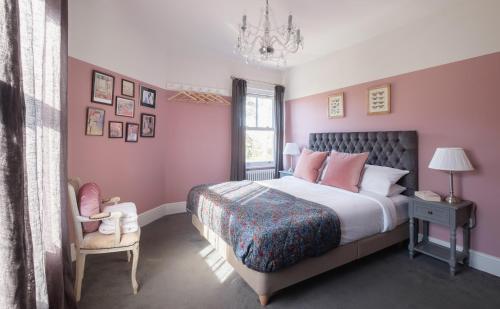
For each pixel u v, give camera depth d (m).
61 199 1.64
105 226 1.95
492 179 2.25
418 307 1.79
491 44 2.23
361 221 2.22
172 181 4.01
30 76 1.21
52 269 1.52
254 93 4.64
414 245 2.57
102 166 2.81
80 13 2.47
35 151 1.25
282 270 1.79
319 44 3.53
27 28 1.20
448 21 2.53
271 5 2.55
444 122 2.58
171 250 2.70
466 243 2.38
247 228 1.79
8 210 1.03
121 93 3.04
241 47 2.74
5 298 1.02
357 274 2.24
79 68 2.49
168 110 3.92
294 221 1.87
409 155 2.83
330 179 3.11
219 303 1.82
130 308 1.75
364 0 2.43
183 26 3.12
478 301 1.86
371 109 3.29
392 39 3.05
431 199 2.40
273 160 4.91
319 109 4.15
